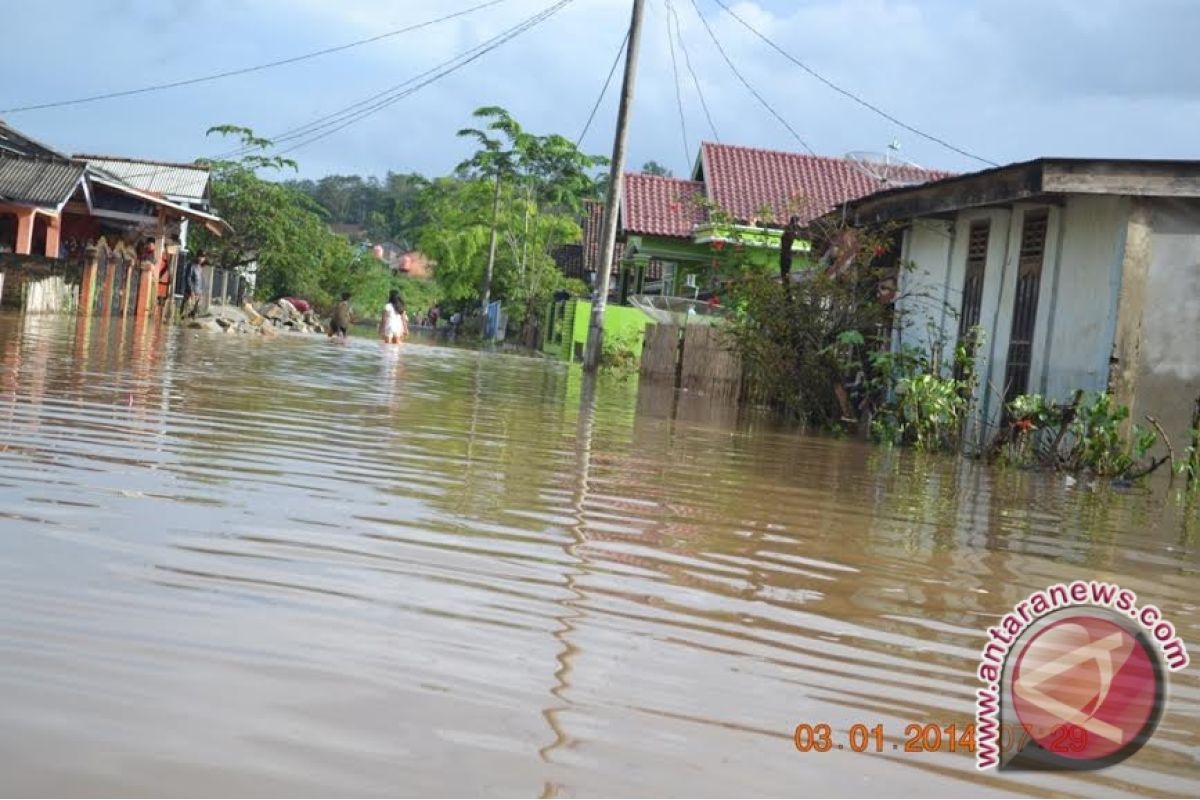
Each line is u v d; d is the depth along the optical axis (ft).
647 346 87.76
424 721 10.82
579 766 10.14
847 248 59.06
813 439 46.21
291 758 9.73
